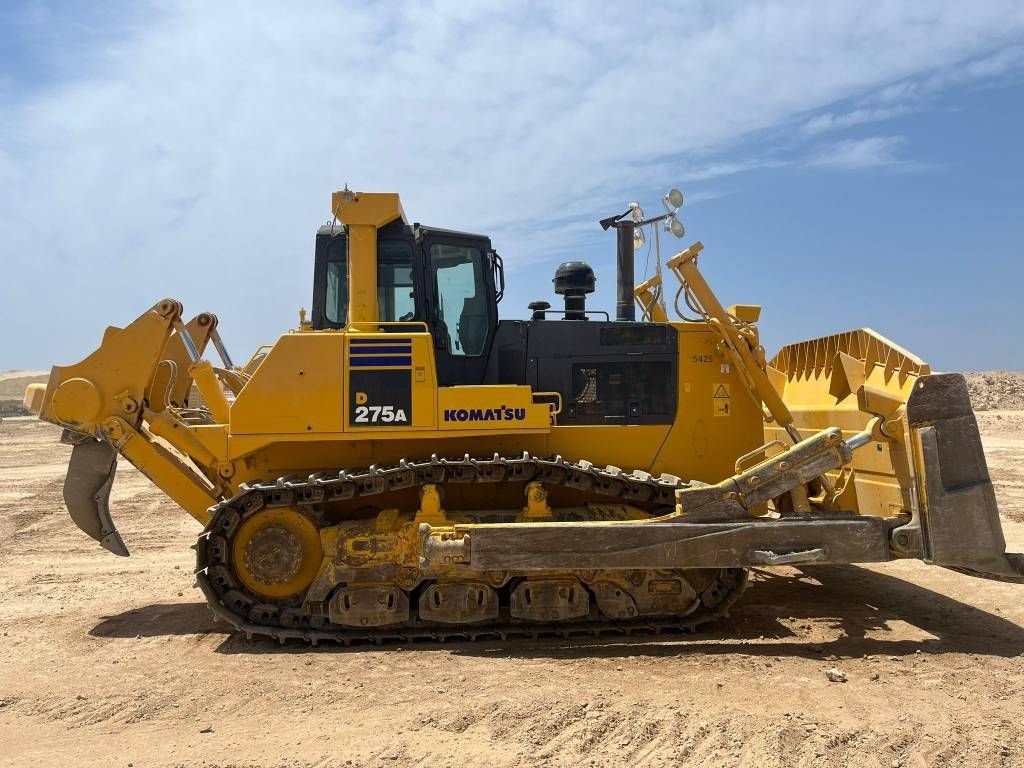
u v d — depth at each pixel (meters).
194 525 11.40
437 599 5.62
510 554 5.32
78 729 4.21
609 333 6.47
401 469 5.57
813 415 7.18
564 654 5.33
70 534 10.70
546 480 5.83
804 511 5.92
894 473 5.65
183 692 4.71
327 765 3.72
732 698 4.45
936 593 7.03
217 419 6.18
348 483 5.66
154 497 14.29
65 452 23.83
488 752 3.83
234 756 3.84
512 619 5.80
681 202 7.63
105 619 6.45
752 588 7.23
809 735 3.95
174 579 7.97
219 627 6.18
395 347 5.75
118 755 3.88
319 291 6.54
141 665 5.25
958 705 4.34
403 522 5.84
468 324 6.48
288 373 5.71
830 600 6.78
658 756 3.77
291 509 5.79
